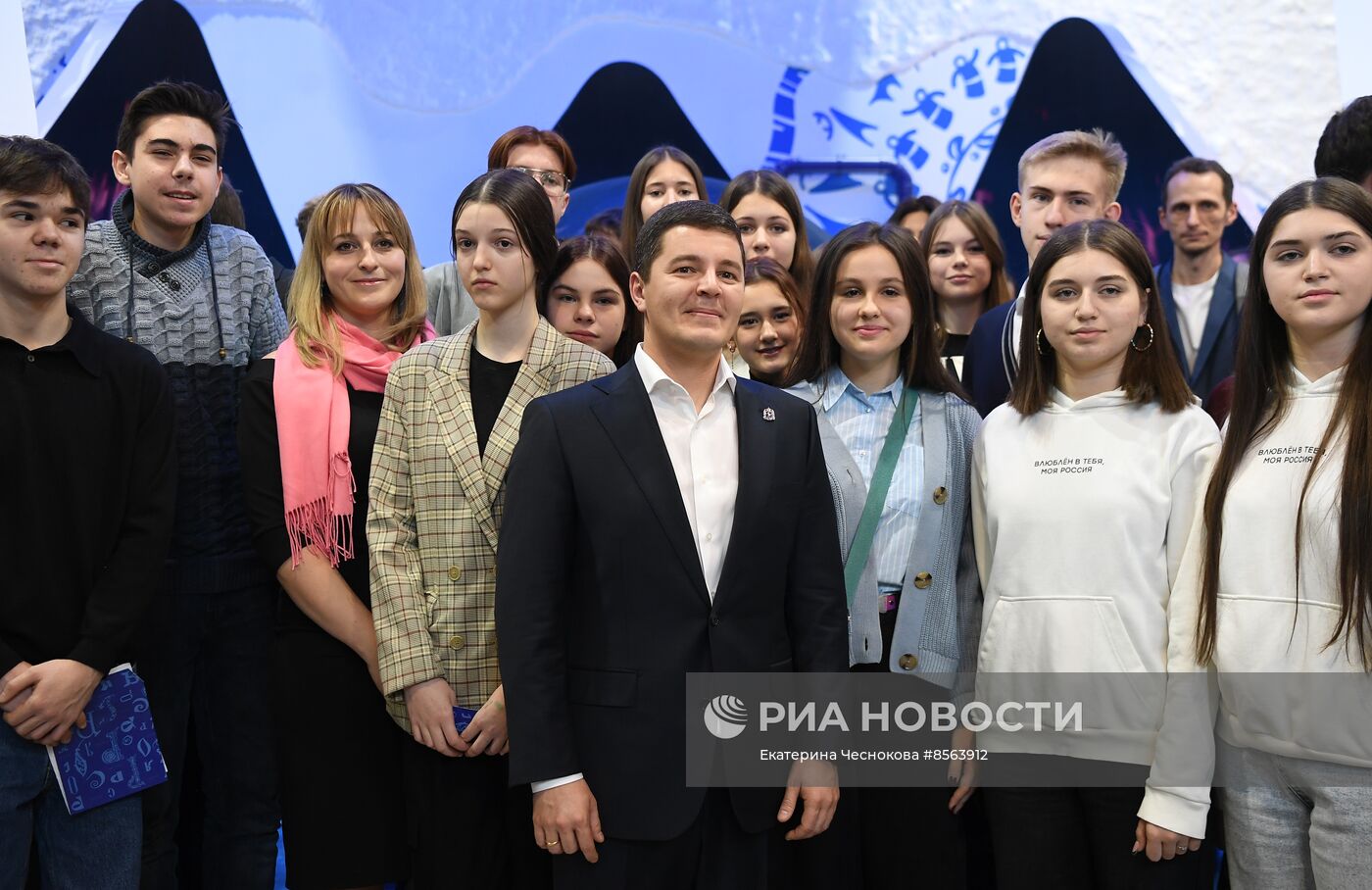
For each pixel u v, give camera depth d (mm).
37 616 1962
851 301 2123
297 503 2062
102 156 4016
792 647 1904
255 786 2291
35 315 2002
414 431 2031
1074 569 1911
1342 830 1733
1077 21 4301
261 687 2309
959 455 2123
